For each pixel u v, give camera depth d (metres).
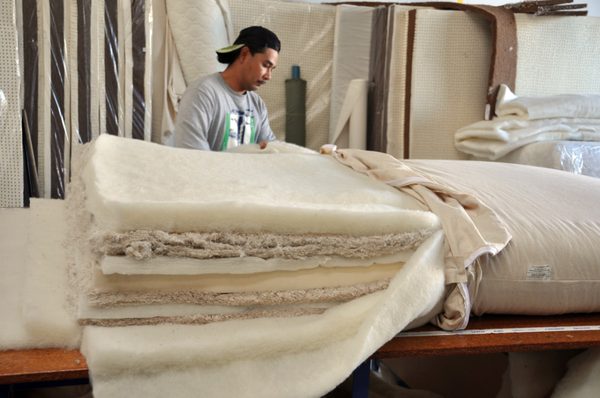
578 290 0.69
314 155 1.01
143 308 0.54
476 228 0.65
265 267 0.56
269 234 0.56
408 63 2.12
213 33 1.99
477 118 2.18
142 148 0.81
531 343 0.63
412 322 0.63
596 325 0.69
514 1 2.59
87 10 1.84
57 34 1.82
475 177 0.90
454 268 0.63
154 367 0.51
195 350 0.52
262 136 1.91
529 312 0.70
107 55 1.89
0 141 1.69
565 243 0.69
